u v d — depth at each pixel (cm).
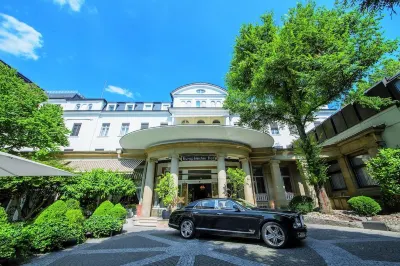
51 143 1442
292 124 1416
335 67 913
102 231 864
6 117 1254
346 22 1095
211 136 1483
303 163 1410
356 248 566
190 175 1733
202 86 2667
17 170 581
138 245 699
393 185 888
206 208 790
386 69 1041
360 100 1093
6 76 1412
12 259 521
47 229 643
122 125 2486
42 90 1652
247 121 1506
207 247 636
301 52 1073
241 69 1395
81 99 2648
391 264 437
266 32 1393
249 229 663
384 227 802
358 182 1406
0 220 676
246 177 1546
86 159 1741
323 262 467
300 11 1205
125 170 1611
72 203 1041
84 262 521
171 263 498
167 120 2517
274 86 1248
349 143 1445
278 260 493
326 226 960
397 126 1148
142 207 1454
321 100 1169
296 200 1311
